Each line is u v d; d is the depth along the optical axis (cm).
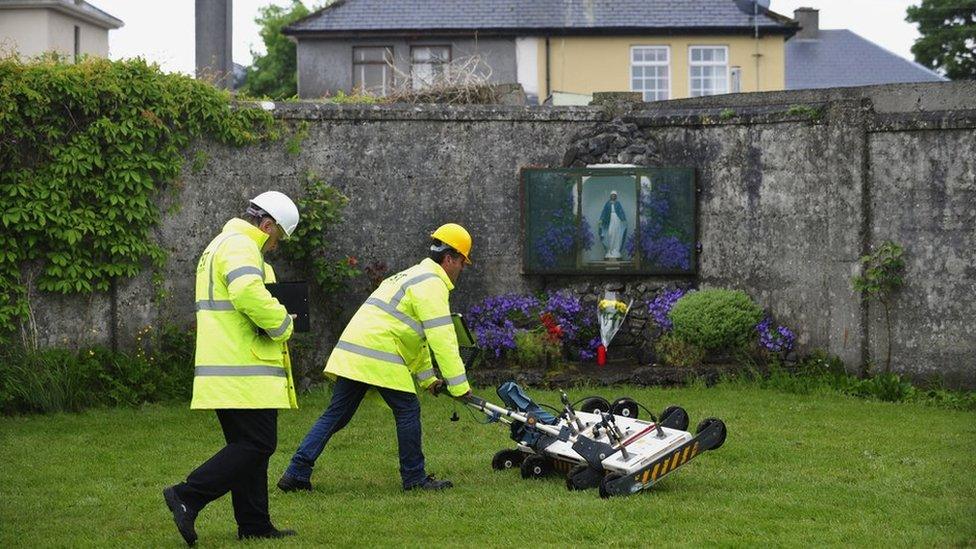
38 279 1173
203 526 701
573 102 2222
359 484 815
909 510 721
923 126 1178
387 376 769
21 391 1095
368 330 775
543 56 3106
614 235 1301
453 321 802
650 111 1334
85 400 1129
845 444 930
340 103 1293
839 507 730
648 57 3148
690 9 3177
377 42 3128
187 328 1227
